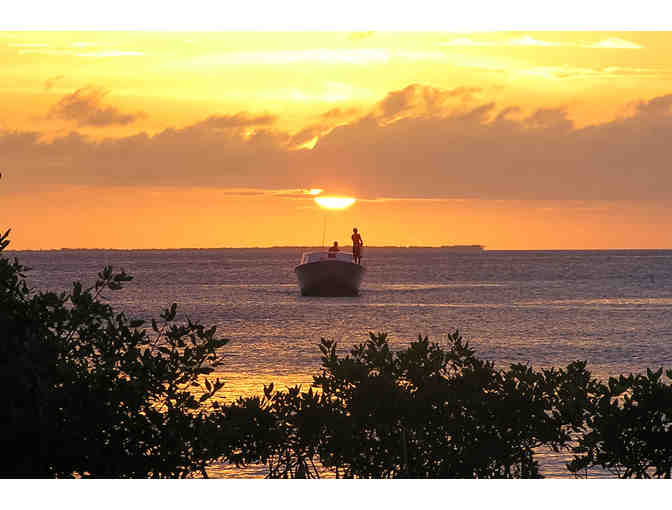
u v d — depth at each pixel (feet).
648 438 69.51
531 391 70.85
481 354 264.11
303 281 480.64
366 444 70.33
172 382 64.18
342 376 69.56
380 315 412.77
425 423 69.46
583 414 70.90
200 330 64.54
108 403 60.13
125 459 62.13
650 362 243.60
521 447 73.61
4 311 59.21
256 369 207.31
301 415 70.08
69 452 59.41
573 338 308.60
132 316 413.80
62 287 643.45
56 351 58.18
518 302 514.27
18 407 58.03
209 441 63.87
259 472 98.63
